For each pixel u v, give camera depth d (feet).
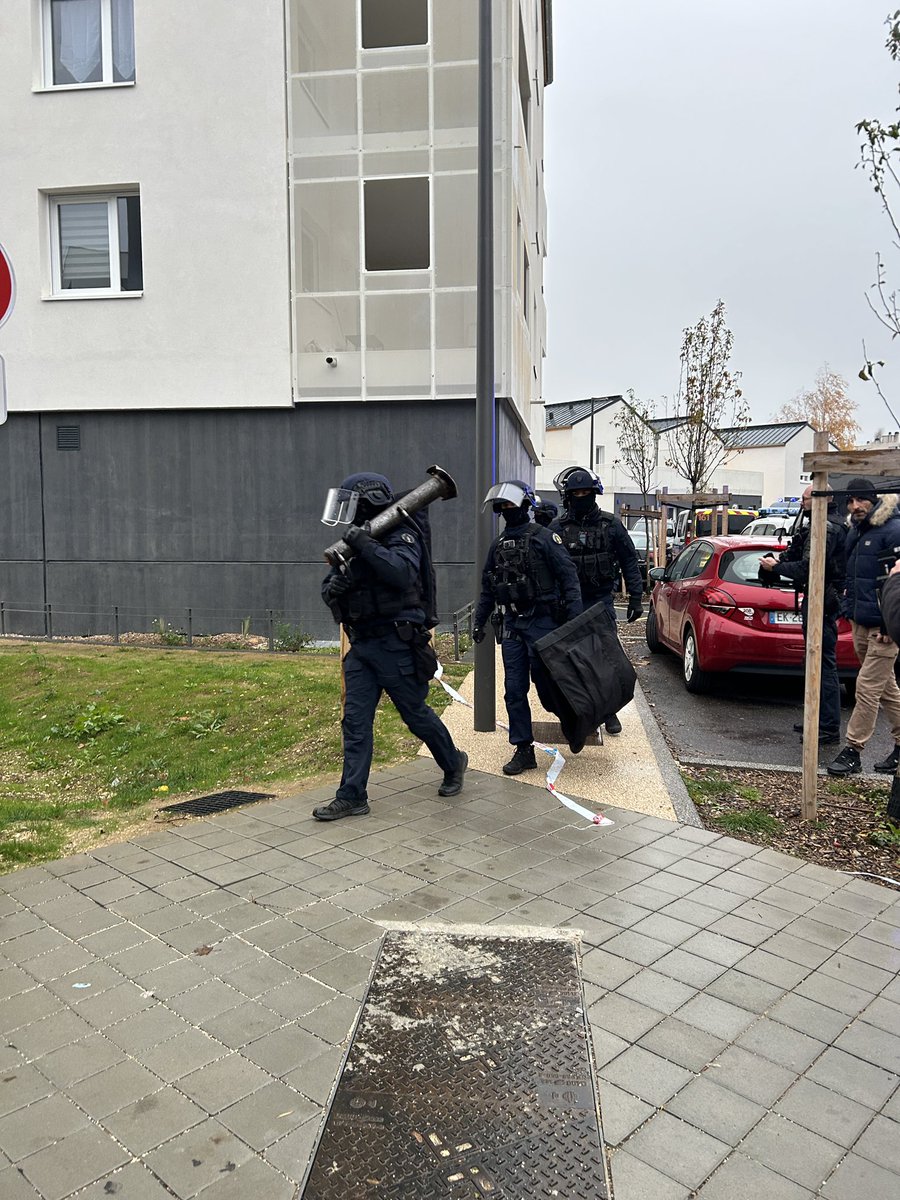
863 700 18.30
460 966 10.61
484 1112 8.09
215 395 42.24
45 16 42.91
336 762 20.02
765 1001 9.96
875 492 14.74
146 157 41.98
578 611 17.63
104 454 43.68
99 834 15.29
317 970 10.51
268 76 40.78
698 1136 7.83
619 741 21.18
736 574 27.20
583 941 11.24
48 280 43.88
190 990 10.07
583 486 21.21
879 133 16.93
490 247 20.38
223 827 15.42
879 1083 8.61
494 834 14.96
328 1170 7.38
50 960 10.73
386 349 41.14
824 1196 7.18
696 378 68.44
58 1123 7.92
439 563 41.14
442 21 39.93
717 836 14.90
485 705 21.65
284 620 42.68
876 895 12.72
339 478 41.83
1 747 23.77
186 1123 7.93
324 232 41.57
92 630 44.34
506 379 40.42
